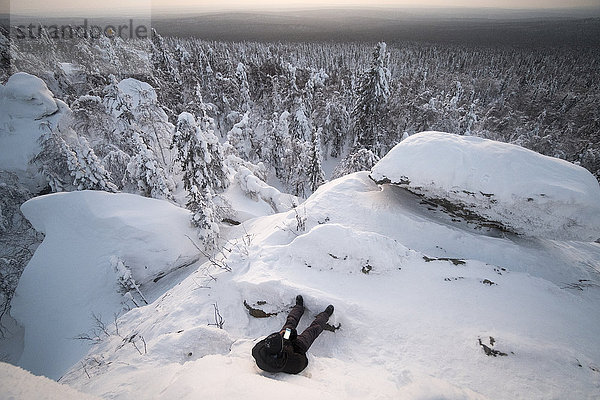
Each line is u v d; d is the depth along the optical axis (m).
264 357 3.19
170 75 35.91
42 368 8.27
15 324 11.23
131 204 11.78
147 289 10.47
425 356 3.74
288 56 82.88
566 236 6.36
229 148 22.06
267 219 12.05
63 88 27.66
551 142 28.05
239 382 2.60
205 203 12.28
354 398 2.82
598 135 30.12
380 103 25.53
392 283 5.13
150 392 2.90
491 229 7.13
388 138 29.50
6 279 12.66
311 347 4.23
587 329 4.26
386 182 7.52
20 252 14.47
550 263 6.25
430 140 7.31
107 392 3.15
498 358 3.61
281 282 4.78
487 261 6.23
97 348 5.98
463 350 3.77
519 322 4.25
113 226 10.56
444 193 6.98
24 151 18.25
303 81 39.81
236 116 36.81
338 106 35.28
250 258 5.88
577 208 5.93
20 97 18.66
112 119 18.09
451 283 5.06
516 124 36.12
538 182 6.13
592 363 3.55
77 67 29.67
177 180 18.00
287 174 28.95
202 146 12.77
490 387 3.29
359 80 26.80
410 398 2.67
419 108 28.66
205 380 2.64
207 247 11.89
